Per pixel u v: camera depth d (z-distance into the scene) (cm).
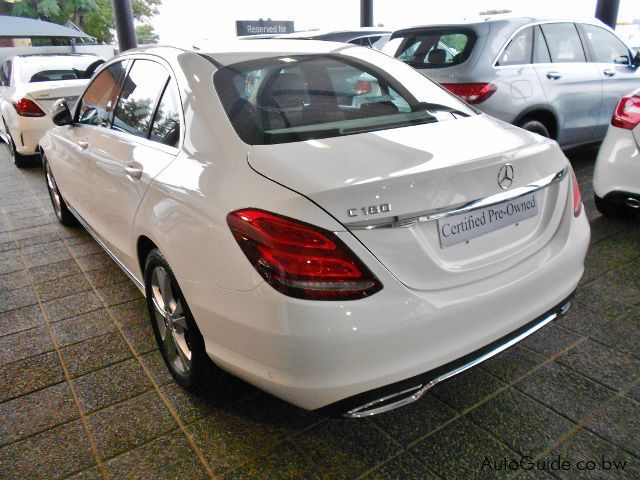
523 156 192
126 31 1061
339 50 260
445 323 169
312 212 156
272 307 159
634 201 350
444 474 183
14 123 668
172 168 207
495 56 451
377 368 162
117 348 269
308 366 159
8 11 2953
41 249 411
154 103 245
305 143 187
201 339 204
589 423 203
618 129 353
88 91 347
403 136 197
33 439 208
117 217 267
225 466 191
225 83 216
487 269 182
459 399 219
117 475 189
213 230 174
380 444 198
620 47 555
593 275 317
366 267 157
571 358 242
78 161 329
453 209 172
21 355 267
